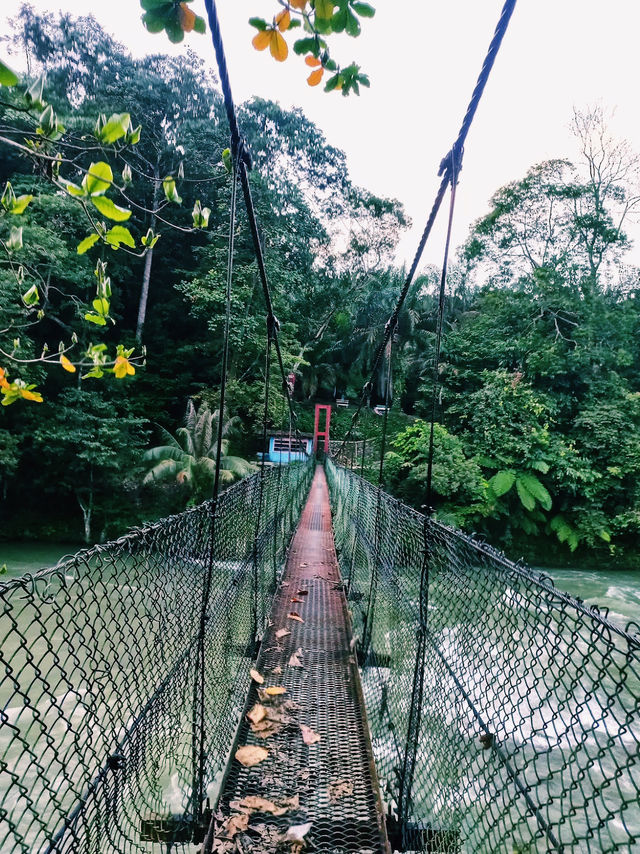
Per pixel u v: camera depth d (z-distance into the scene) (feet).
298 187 62.08
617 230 47.75
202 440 34.83
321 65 3.27
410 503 35.27
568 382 39.04
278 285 48.11
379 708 6.51
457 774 3.91
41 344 33.65
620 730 2.00
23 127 18.48
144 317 47.16
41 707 12.52
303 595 11.21
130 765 3.10
